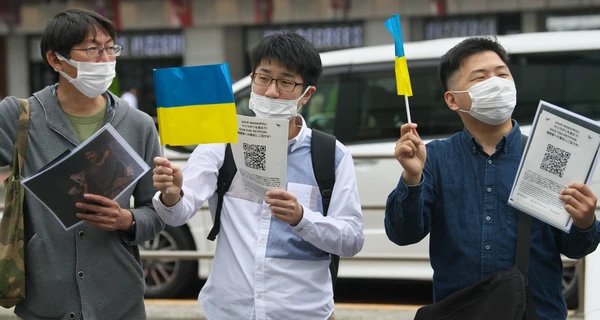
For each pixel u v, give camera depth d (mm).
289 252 3246
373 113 6840
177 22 20094
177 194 3096
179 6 20016
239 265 3254
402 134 3076
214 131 3002
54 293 3404
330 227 3180
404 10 18719
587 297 4250
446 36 18906
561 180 2994
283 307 3211
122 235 3488
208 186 3312
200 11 20031
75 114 3508
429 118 6730
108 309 3473
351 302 6965
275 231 3254
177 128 3012
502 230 3135
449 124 6688
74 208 3250
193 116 3006
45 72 21375
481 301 3021
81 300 3408
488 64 3211
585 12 17844
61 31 3332
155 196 3189
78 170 3189
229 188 3338
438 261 3264
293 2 19438
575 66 6496
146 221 3477
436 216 3260
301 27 19688
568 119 2988
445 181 3242
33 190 3164
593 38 6547
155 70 3012
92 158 3191
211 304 3332
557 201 3006
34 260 3404
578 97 6484
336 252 3254
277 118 3191
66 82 3459
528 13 18172
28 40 21281
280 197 3051
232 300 3252
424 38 19078
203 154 3344
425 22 19000
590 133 2951
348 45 19391
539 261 3123
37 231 3406
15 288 3365
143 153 3588
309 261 3281
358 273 6664
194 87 2998
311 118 6984
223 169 3344
